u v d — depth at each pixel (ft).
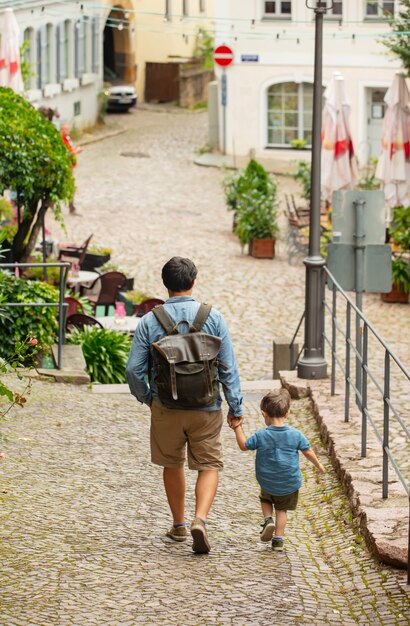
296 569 26.27
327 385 46.09
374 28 134.41
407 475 34.76
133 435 39.99
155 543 27.68
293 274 87.51
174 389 25.80
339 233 45.06
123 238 98.48
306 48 136.98
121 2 169.78
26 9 131.34
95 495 31.94
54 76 142.51
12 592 23.52
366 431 35.70
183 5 180.45
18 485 32.45
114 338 55.72
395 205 88.63
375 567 26.05
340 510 31.01
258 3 136.98
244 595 23.91
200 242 98.12
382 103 137.39
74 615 22.26
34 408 42.96
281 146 140.67
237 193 100.07
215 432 26.66
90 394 47.19
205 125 163.22
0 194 58.23
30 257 73.00
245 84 139.74
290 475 27.58
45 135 58.90
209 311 26.32
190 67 179.11
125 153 141.49
